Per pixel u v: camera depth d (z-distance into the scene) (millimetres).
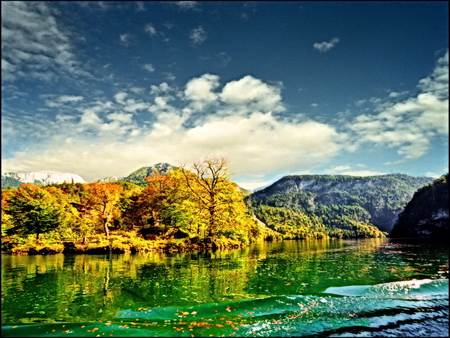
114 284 13570
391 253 29688
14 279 15289
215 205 39094
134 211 55719
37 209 43375
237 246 46094
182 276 15773
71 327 7824
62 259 26188
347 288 12047
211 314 8867
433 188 145500
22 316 8812
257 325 7914
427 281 13039
